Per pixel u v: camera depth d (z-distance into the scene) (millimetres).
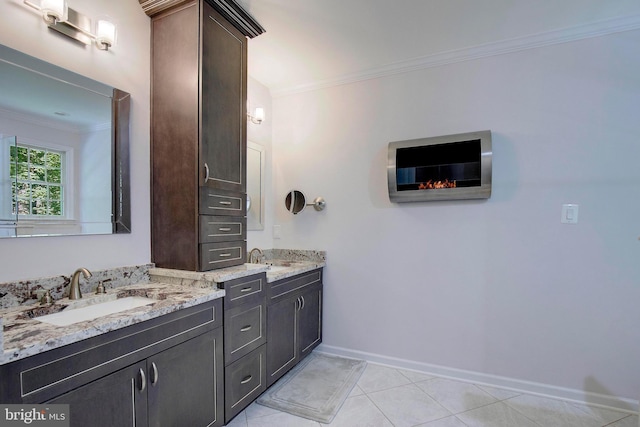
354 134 2754
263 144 2943
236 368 1778
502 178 2268
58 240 1452
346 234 2771
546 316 2160
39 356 942
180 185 1775
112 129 1674
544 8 1889
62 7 1380
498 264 2279
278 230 3043
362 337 2701
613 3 1839
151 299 1555
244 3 1869
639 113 1964
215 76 1837
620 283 2000
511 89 2252
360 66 2619
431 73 2484
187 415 1454
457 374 2377
